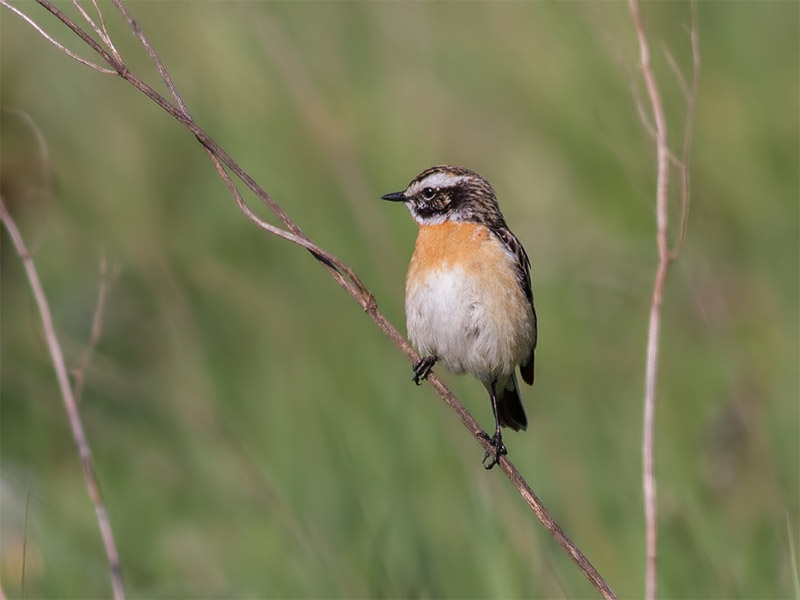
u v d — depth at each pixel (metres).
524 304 9.49
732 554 10.80
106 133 14.52
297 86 13.91
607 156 13.89
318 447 12.05
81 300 14.01
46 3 7.30
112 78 14.72
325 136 13.71
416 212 9.73
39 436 12.72
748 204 14.79
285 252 14.26
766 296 14.23
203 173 14.78
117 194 14.14
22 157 13.84
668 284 14.19
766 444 11.62
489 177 15.04
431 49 15.54
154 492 12.05
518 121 15.10
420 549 10.49
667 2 12.74
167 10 15.12
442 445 11.59
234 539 11.38
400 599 9.93
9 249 13.90
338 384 12.73
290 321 13.48
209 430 12.12
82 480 12.42
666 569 10.54
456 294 9.27
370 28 15.65
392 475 11.28
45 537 11.02
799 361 13.46
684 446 12.27
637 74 12.68
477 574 10.23
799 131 14.88
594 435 12.42
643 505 11.26
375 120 15.22
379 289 13.41
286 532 10.77
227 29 14.99
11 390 12.91
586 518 11.16
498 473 11.48
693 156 14.74
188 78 14.96
